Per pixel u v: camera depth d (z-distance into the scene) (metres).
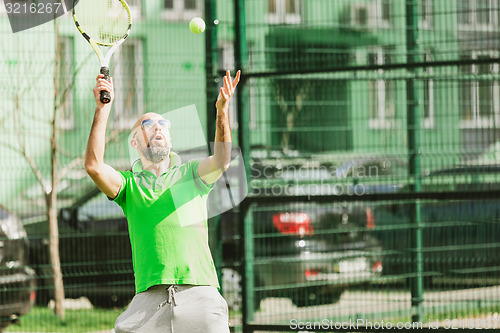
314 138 23.14
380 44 24.64
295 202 20.86
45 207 25.05
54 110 25.05
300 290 22.70
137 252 13.40
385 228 23.33
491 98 23.17
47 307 24.23
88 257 24.75
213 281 13.48
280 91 22.75
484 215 23.19
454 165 23.28
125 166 24.42
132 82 23.17
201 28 17.75
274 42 24.39
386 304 22.81
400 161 23.89
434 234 23.72
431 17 24.23
